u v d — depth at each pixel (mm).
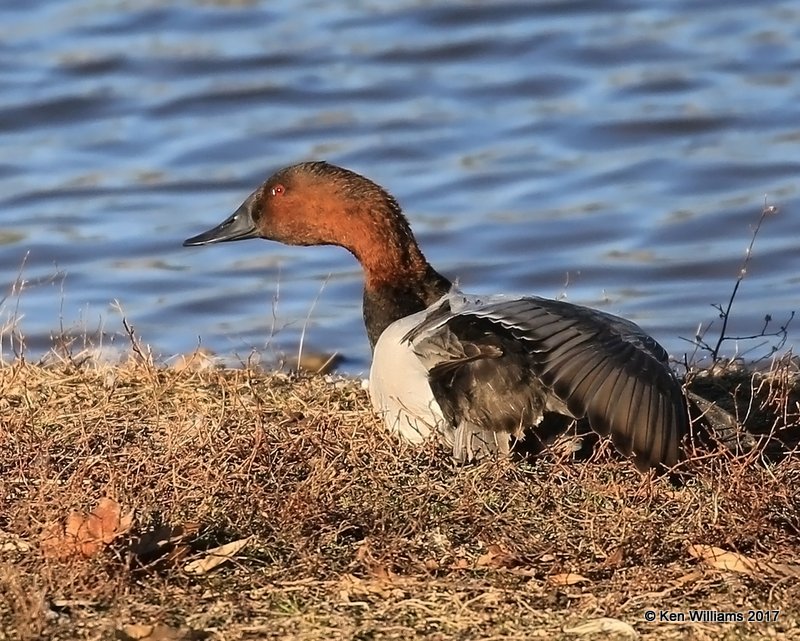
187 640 6312
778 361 10516
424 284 9625
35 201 20500
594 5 27734
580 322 7715
